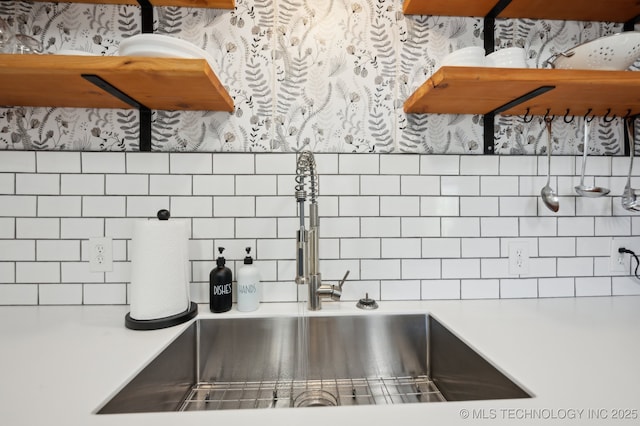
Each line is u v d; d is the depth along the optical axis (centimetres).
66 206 99
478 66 85
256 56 103
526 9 104
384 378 93
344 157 104
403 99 106
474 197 106
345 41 105
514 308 97
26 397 52
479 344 72
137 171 100
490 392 65
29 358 67
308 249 93
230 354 91
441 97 91
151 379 68
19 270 98
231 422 45
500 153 107
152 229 83
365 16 105
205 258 101
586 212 108
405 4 102
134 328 81
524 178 107
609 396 52
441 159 105
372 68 105
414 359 94
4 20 98
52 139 99
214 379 90
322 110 104
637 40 79
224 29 103
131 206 100
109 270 99
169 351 76
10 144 98
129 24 101
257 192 102
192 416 47
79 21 100
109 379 58
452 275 105
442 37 107
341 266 103
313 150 104
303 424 45
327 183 103
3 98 92
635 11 104
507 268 106
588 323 85
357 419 46
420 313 95
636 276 109
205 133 102
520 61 87
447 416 47
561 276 107
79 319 88
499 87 83
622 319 88
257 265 102
